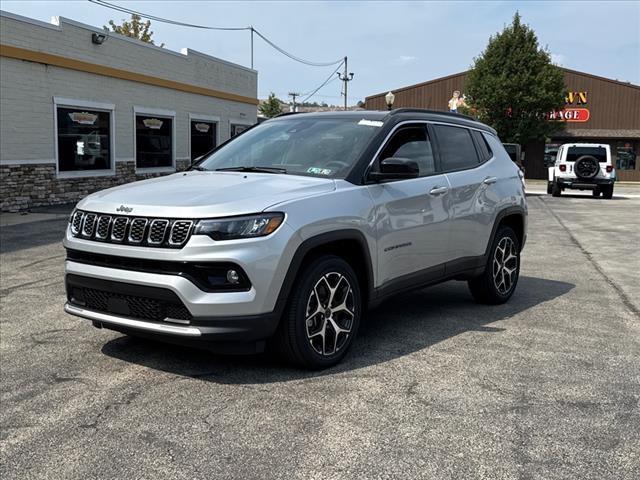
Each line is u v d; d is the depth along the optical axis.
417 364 4.66
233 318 3.96
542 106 39.06
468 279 6.31
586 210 19.16
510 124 39.84
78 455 3.27
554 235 13.02
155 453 3.29
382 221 4.90
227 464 3.17
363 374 4.44
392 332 5.54
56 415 3.75
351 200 4.64
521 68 38.88
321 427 3.59
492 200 6.33
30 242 10.55
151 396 4.02
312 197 4.39
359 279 4.89
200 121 24.12
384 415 3.75
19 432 3.53
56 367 4.57
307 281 4.29
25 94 15.50
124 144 19.38
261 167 5.16
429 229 5.45
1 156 14.91
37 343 5.14
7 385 4.23
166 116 21.61
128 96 19.45
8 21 14.81
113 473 3.09
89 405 3.89
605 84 43.78
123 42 18.97
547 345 5.21
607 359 4.86
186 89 22.56
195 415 3.74
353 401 3.96
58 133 16.78
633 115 43.66
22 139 15.48
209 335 3.95
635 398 4.08
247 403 3.91
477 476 3.08
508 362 4.75
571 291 7.48
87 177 17.75
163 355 4.82
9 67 15.01
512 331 5.62
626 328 5.80
